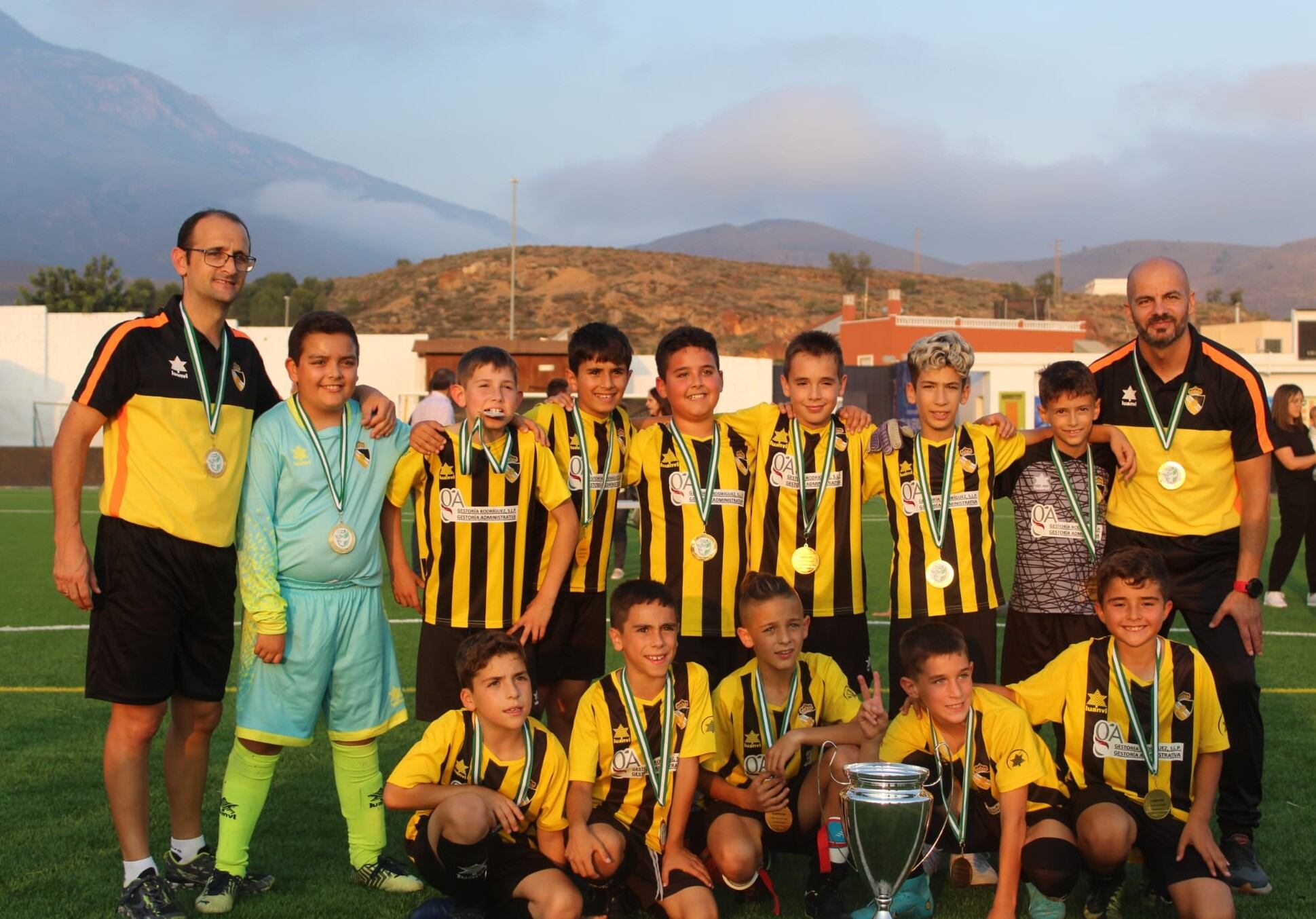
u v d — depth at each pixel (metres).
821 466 4.64
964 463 4.55
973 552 4.53
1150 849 3.72
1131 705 3.82
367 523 3.98
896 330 46.78
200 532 3.75
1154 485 4.37
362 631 3.96
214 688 3.92
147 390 3.71
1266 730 5.76
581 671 4.73
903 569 4.58
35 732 5.70
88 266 64.44
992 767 3.74
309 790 4.96
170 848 4.03
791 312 84.44
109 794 3.67
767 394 31.69
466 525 4.30
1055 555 4.48
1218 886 3.55
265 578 3.78
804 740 3.84
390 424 4.08
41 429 30.83
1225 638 4.25
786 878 4.14
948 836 3.90
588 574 4.71
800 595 4.62
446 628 4.34
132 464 3.71
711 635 4.64
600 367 4.60
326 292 91.81
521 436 4.36
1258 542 4.26
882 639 8.29
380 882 3.91
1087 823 3.60
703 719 3.83
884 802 3.44
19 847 4.17
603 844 3.59
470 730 3.65
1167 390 4.36
